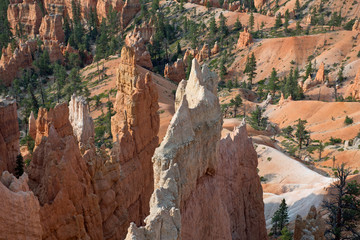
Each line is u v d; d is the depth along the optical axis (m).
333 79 181.88
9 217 22.77
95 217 33.62
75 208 31.14
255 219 42.41
